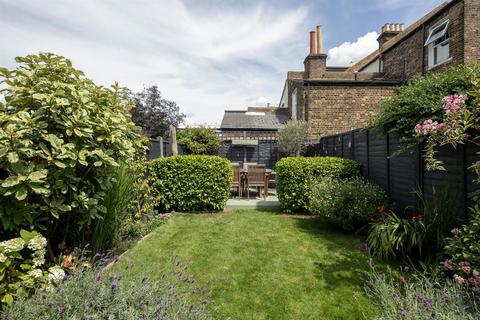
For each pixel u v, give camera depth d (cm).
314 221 496
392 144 438
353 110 1070
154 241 380
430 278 236
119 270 252
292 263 315
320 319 215
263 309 228
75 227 283
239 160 1181
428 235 294
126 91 354
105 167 276
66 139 250
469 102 276
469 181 282
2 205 206
